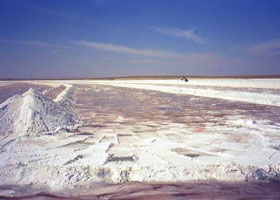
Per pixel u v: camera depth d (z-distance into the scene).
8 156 7.20
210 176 6.07
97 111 16.61
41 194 5.32
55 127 10.83
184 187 5.57
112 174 6.19
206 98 23.42
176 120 13.23
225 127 11.27
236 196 5.15
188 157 7.12
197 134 10.04
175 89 34.66
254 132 10.25
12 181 5.88
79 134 10.11
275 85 38.16
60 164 6.52
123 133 10.34
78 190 5.51
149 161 6.80
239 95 23.88
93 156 7.28
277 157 7.19
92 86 46.94
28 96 12.39
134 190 5.46
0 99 22.03
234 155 7.36
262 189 5.49
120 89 37.97
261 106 17.69
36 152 7.63
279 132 10.22
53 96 24.06
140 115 14.99
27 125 10.29
